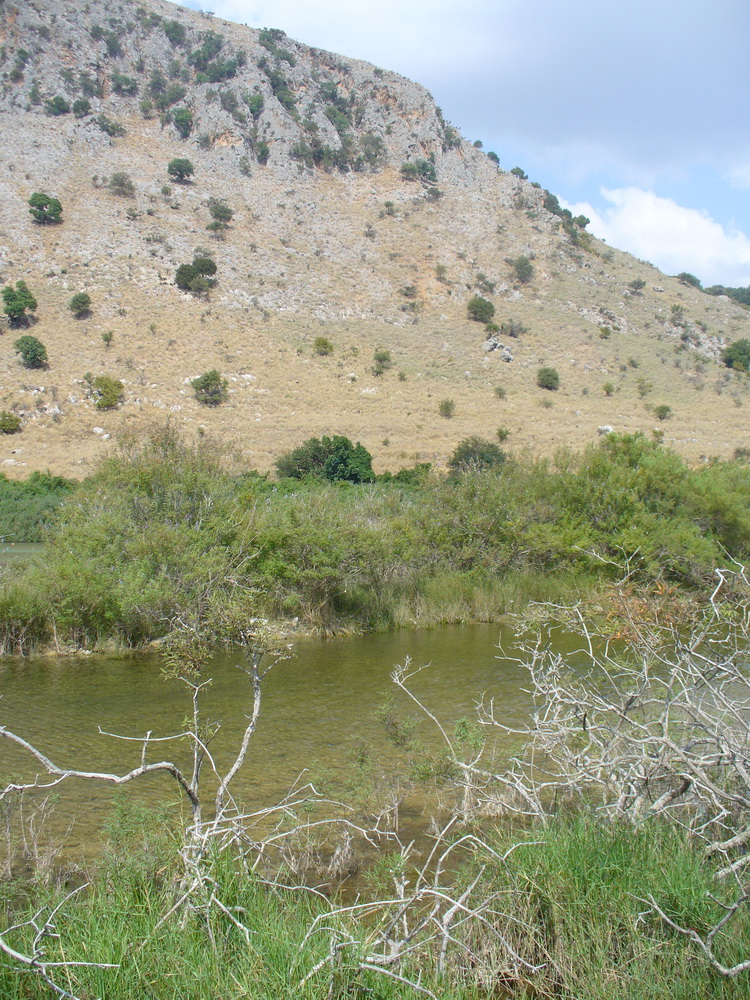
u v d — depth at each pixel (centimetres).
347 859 565
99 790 714
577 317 8350
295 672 1180
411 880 539
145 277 7350
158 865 482
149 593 1288
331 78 12212
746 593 625
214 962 372
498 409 5925
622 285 9512
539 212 10775
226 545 1501
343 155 10706
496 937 432
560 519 1869
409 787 708
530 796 560
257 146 10231
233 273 7850
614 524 1838
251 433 5012
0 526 2972
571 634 1425
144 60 10888
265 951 382
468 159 11831
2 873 532
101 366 5803
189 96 10569
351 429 5203
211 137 10112
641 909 425
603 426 5488
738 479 2148
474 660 1252
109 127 9744
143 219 8319
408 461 4600
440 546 1809
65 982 364
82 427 4947
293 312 7488
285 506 1684
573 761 566
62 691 1071
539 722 622
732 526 1945
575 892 433
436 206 10331
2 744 848
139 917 414
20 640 1298
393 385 6325
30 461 4353
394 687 1083
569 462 2152
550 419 5722
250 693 1059
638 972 391
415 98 12100
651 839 471
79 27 10600
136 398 5431
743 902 402
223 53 11106
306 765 777
